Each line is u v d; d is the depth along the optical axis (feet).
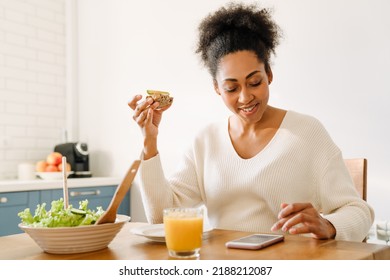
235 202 4.73
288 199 4.50
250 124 4.76
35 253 3.23
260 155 4.63
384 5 6.88
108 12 10.80
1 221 8.04
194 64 9.20
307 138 4.57
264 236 3.46
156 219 4.43
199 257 2.93
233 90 4.17
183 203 4.85
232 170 4.70
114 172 10.66
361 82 7.09
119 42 10.57
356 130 7.14
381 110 6.89
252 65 4.02
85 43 11.28
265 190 4.51
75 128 11.32
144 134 4.30
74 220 3.26
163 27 9.75
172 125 9.51
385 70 6.86
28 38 10.55
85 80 11.28
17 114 10.30
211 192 4.80
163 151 9.64
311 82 7.64
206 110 9.00
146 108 4.21
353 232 3.74
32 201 8.58
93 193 9.72
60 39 11.29
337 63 7.35
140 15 10.17
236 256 2.93
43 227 3.09
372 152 6.97
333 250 3.03
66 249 3.12
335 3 7.38
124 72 10.47
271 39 4.41
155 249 3.23
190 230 2.92
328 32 7.46
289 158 4.51
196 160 5.03
